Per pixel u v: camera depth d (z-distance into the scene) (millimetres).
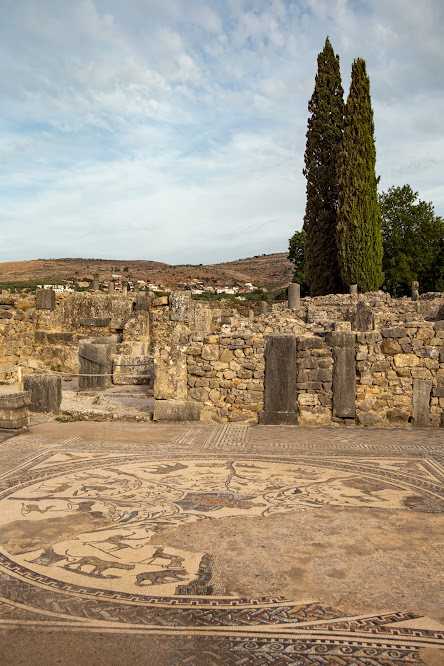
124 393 13750
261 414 10711
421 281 47375
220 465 7719
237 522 5520
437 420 10562
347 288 33750
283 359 10680
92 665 3260
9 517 5645
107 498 6258
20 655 3348
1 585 4207
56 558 4668
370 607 3904
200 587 4176
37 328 18938
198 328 22859
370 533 5250
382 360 10680
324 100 35156
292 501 6172
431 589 4164
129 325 18062
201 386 10906
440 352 10562
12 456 8156
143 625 3670
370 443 9117
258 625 3672
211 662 3291
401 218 45125
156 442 9141
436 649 3420
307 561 4629
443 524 5488
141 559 4652
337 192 35125
